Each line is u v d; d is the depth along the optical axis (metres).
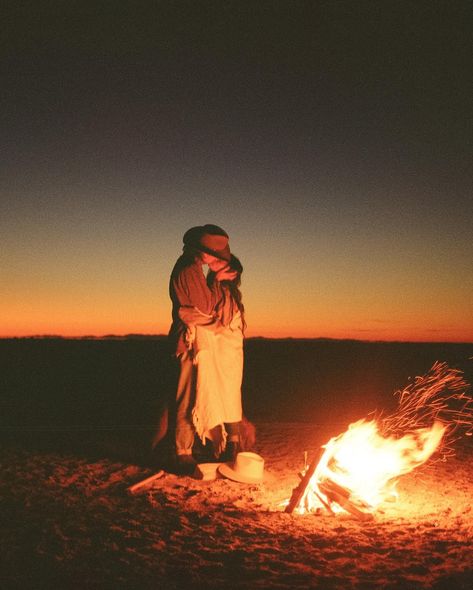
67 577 4.09
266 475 6.73
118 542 4.70
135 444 8.05
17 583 4.00
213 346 7.03
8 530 4.92
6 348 23.39
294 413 11.08
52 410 10.94
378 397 13.50
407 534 4.97
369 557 4.50
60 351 23.03
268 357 23.72
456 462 7.51
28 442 8.13
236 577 4.14
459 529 5.11
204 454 7.50
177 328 7.00
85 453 7.55
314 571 4.25
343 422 10.13
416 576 4.18
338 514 5.49
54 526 5.01
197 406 6.88
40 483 6.23
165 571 4.21
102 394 13.20
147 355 22.52
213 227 7.18
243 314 7.32
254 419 10.32
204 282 7.04
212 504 5.72
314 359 22.97
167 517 5.31
